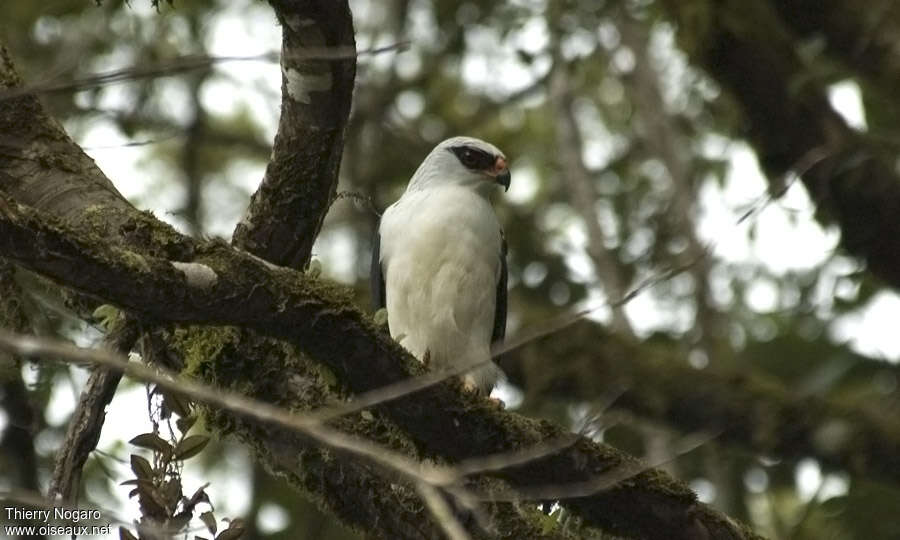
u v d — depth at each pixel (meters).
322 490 7.96
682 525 7.67
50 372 10.55
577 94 15.95
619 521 7.73
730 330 14.25
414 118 15.60
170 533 5.67
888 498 13.05
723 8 13.28
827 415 12.99
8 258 6.15
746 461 14.14
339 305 6.82
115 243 6.86
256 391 7.71
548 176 15.98
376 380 7.00
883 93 13.69
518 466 7.41
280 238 8.30
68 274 6.19
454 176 12.01
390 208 11.52
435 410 7.15
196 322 6.67
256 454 8.14
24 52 12.75
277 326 6.77
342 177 14.79
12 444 10.59
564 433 7.40
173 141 15.23
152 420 7.54
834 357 13.55
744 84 13.40
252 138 15.63
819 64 14.09
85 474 9.98
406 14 15.34
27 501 4.88
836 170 13.09
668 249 14.26
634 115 15.45
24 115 7.79
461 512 7.66
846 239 13.61
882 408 13.51
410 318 11.02
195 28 14.01
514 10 14.50
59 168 7.60
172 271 6.38
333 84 7.59
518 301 14.28
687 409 13.08
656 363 13.31
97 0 7.92
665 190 15.07
